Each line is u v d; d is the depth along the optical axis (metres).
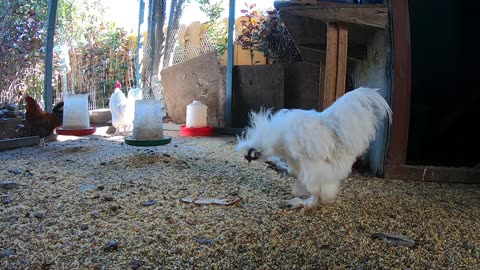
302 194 0.93
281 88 2.11
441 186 1.12
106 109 2.42
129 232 0.73
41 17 2.39
